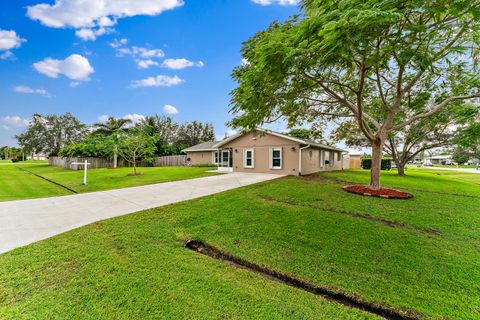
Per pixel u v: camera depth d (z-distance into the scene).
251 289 2.80
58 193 9.62
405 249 3.84
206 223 5.14
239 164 16.39
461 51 4.71
